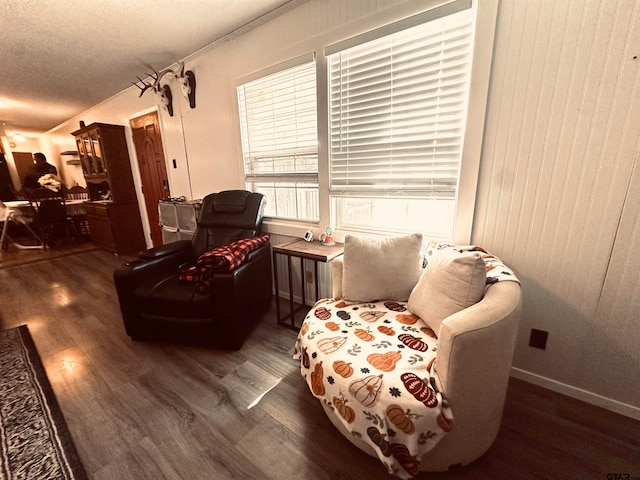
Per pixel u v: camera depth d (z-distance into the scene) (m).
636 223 1.14
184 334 1.84
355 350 1.12
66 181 6.60
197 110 2.86
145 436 1.26
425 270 1.36
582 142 1.18
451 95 1.47
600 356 1.31
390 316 1.34
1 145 5.97
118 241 4.09
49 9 1.82
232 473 1.09
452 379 0.92
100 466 1.13
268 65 2.13
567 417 1.29
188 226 2.84
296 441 1.22
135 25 2.07
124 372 1.67
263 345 1.91
